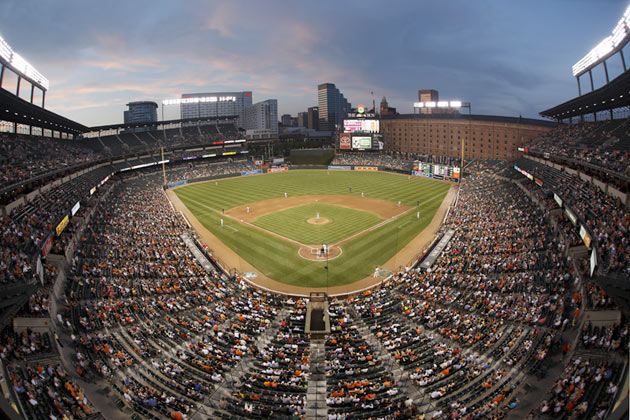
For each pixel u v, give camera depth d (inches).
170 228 2586.1
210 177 5093.5
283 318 1476.4
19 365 944.3
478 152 5497.1
